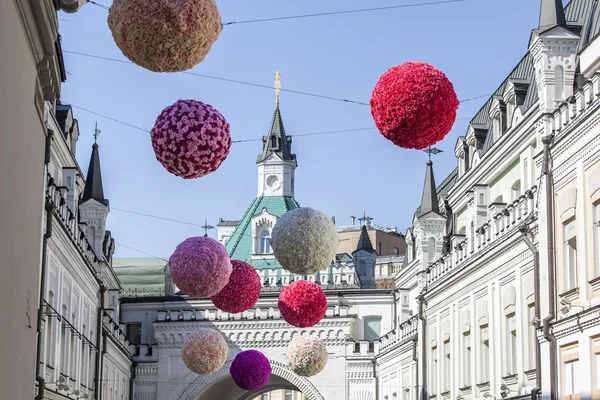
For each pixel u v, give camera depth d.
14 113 13.63
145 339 59.75
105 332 46.84
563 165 29.58
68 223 36.41
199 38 12.59
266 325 57.94
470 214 42.22
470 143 44.91
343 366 57.22
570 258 29.42
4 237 13.07
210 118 15.55
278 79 71.25
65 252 35.94
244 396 69.44
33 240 16.62
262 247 66.25
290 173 69.44
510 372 34.81
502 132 39.91
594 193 27.38
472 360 39.06
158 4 12.33
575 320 28.23
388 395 54.25
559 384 29.58
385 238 100.19
